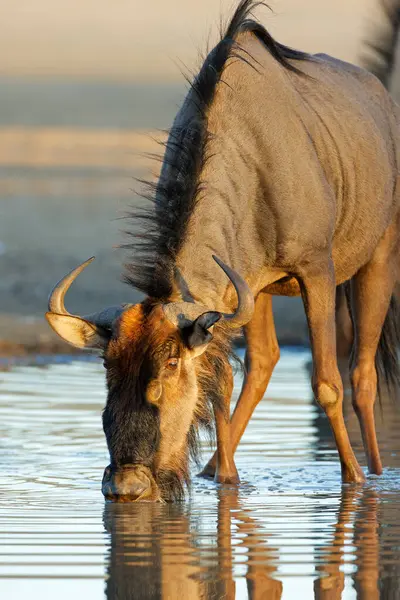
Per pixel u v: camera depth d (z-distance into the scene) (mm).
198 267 27125
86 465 31219
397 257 35094
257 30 31406
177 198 27219
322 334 30781
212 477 31625
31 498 26906
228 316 25797
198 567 20766
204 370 26172
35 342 56375
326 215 30594
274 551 21922
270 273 30516
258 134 29531
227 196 28375
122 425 24406
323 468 32062
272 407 41625
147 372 24484
